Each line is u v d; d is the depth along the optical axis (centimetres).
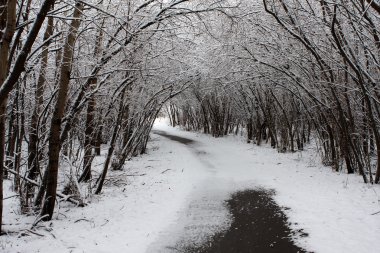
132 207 947
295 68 1603
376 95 1180
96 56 970
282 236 729
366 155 1400
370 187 1088
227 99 3003
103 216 856
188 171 1522
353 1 1084
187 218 872
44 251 629
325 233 720
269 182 1266
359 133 1370
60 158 995
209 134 3572
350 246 644
